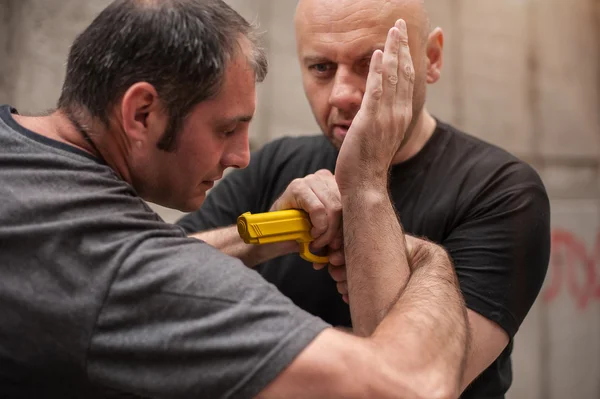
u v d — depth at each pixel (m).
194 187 0.75
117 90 0.68
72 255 0.60
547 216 1.00
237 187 1.24
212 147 0.72
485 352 0.90
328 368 0.58
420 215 1.04
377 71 0.84
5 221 0.61
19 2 1.72
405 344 0.64
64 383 0.62
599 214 2.62
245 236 0.86
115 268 0.60
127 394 0.62
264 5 1.99
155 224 0.65
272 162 1.24
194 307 0.60
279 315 0.60
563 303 2.52
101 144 0.70
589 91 2.62
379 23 0.94
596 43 2.62
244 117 0.73
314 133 2.10
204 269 0.61
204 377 0.59
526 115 2.49
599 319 2.59
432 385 0.62
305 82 1.05
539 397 2.45
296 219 0.88
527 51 2.48
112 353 0.59
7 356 0.62
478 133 2.40
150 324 0.60
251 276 0.63
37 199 0.62
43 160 0.65
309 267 1.12
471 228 0.98
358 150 0.85
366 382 0.59
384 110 0.85
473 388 1.02
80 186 0.64
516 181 1.00
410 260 0.87
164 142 0.70
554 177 2.56
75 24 1.77
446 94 2.33
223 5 0.72
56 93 1.77
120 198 0.65
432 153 1.08
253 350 0.58
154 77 0.67
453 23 2.34
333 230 0.90
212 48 0.68
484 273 0.94
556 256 2.52
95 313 0.59
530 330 2.44
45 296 0.60
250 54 0.72
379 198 0.85
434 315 0.70
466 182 1.03
